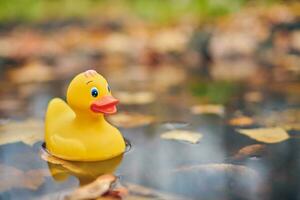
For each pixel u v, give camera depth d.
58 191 0.55
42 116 0.81
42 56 1.33
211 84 1.00
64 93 0.96
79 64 1.25
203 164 0.61
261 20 1.44
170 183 0.56
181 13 1.65
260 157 0.63
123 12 1.78
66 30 1.59
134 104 0.87
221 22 1.47
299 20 1.42
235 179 0.57
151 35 1.48
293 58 1.21
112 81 1.05
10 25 1.66
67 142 0.62
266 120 0.76
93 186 0.56
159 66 1.22
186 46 1.33
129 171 0.59
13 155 0.64
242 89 0.95
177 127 0.74
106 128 0.63
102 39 1.48
